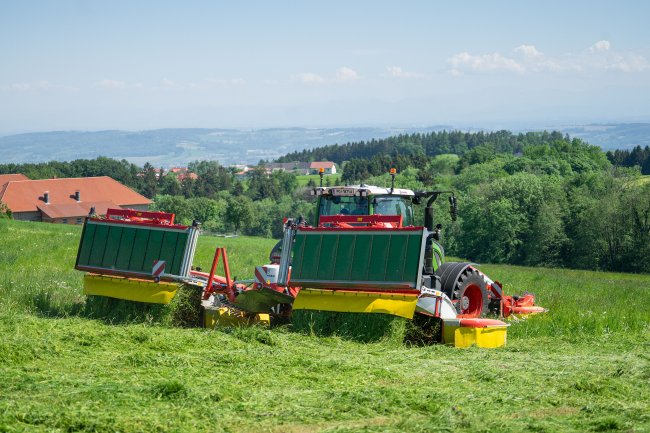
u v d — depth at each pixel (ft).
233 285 43.70
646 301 70.79
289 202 446.19
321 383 28.53
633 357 35.37
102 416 22.00
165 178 611.06
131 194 447.83
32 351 31.24
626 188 263.49
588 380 28.04
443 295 40.93
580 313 51.93
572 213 261.03
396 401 25.13
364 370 30.78
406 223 49.08
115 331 36.78
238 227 393.50
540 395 26.35
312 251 41.32
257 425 22.39
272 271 44.06
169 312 42.80
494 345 39.78
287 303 43.70
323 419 23.18
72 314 45.29
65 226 179.93
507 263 264.52
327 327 40.16
